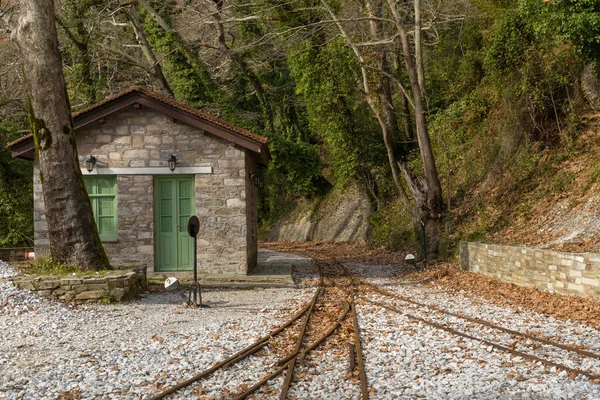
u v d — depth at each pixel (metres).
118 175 17.09
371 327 9.20
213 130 16.91
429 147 20.61
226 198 17.23
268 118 33.84
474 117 24.41
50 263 13.07
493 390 5.81
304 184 33.81
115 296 12.18
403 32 20.53
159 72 28.58
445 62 28.09
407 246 23.89
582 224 14.46
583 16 14.26
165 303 12.29
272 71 35.97
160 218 17.33
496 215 18.70
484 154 22.39
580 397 5.48
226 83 34.94
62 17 24.77
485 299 12.09
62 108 13.16
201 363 7.07
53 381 6.37
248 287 14.87
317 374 6.55
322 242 33.84
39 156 13.16
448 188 21.12
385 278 16.80
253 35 30.81
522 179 18.94
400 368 6.74
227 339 8.46
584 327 8.74
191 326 9.66
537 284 12.45
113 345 8.24
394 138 29.52
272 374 6.39
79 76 26.30
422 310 10.76
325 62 28.17
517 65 19.50
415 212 21.03
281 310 11.13
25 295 11.75
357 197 34.06
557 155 18.14
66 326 9.78
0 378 6.54
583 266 10.71
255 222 20.78
